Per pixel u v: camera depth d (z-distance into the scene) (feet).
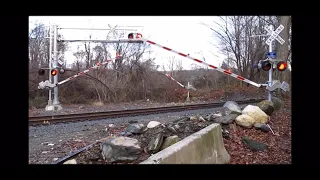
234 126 26.11
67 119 34.32
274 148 23.21
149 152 18.16
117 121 34.04
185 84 98.78
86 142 22.93
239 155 21.90
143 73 83.71
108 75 78.38
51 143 22.57
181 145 15.66
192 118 26.96
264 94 90.17
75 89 70.08
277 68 29.01
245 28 103.55
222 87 100.42
